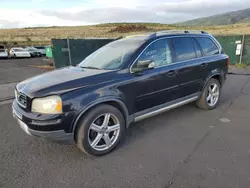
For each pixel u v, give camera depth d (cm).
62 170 301
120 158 328
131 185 268
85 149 320
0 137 403
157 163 312
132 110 365
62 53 1376
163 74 398
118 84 337
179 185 265
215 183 266
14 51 2634
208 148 349
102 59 408
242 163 305
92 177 285
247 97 639
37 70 1359
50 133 292
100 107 322
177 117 484
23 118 304
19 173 296
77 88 305
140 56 376
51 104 289
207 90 511
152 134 405
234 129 419
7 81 951
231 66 1336
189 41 470
